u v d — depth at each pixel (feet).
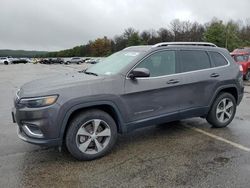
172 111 17.24
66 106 13.85
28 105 13.74
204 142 17.48
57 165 14.44
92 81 14.85
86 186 12.41
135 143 17.39
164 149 16.40
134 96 15.75
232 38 240.32
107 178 13.07
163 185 12.41
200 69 18.53
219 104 19.72
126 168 14.03
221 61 19.79
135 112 15.92
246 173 13.41
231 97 20.21
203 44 19.29
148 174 13.41
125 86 15.46
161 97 16.69
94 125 14.84
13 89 44.75
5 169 14.05
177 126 20.74
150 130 19.86
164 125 20.97
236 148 16.52
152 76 16.51
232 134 18.99
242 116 23.99
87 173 13.56
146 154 15.71
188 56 18.16
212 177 13.04
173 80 17.04
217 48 19.97
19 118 14.14
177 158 15.15
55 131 13.79
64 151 16.16
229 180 12.76
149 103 16.31
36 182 12.78
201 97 18.47
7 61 220.43
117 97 15.15
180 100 17.51
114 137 15.48
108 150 15.42
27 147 16.92
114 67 16.51
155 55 16.81
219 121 19.92
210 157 15.25
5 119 23.95
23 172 13.73
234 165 14.25
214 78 18.90
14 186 12.45
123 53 17.92
